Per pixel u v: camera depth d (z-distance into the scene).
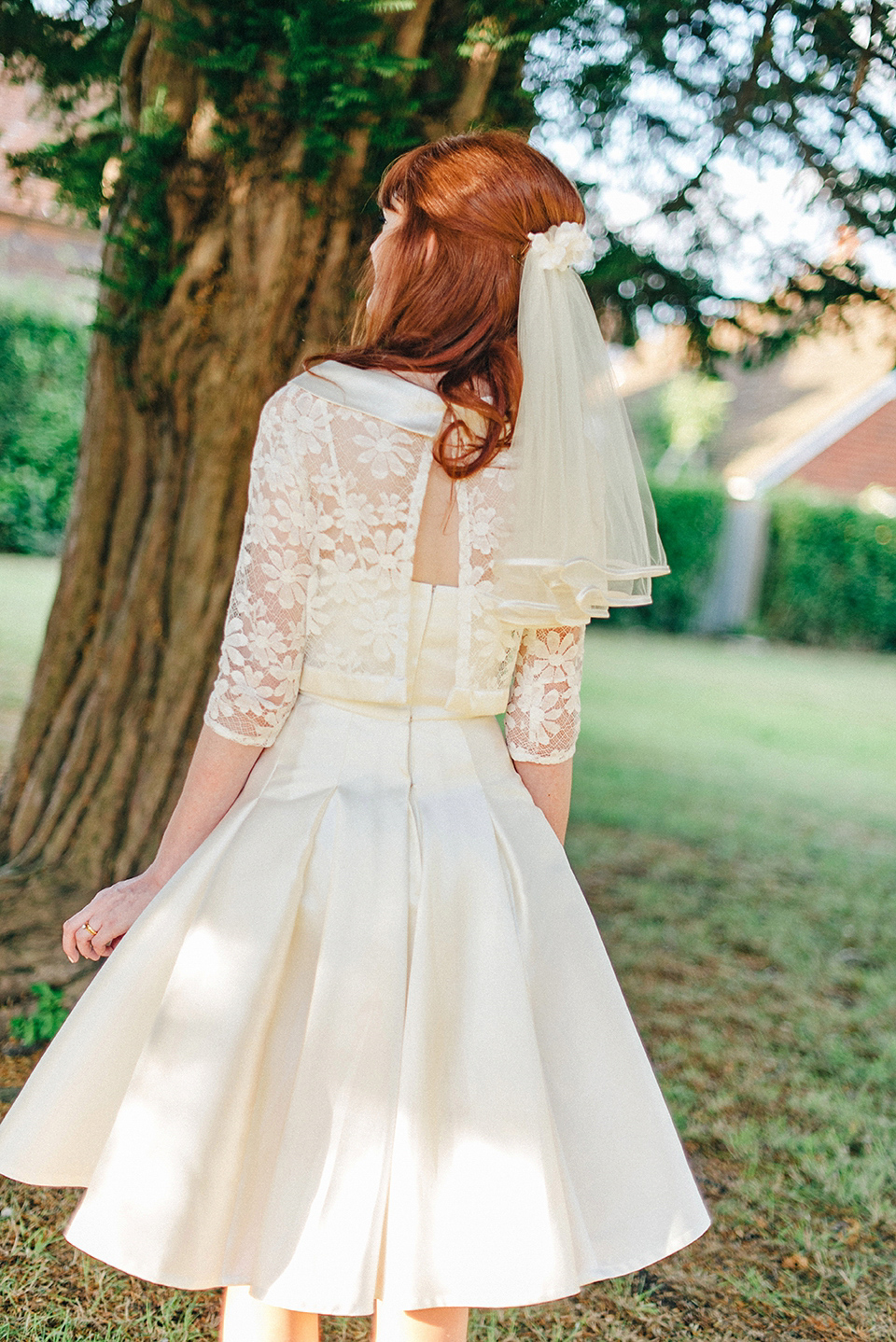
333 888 1.23
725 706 10.23
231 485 2.94
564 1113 1.27
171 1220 1.17
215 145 2.51
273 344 2.77
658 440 20.38
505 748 1.41
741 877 4.98
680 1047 3.14
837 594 16.72
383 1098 1.20
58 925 2.92
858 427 19.06
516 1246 1.17
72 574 3.23
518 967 1.25
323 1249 1.16
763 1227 2.32
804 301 3.62
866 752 8.66
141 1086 1.20
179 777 3.07
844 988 3.73
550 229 1.31
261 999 1.22
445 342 1.28
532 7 2.55
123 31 2.97
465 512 1.26
